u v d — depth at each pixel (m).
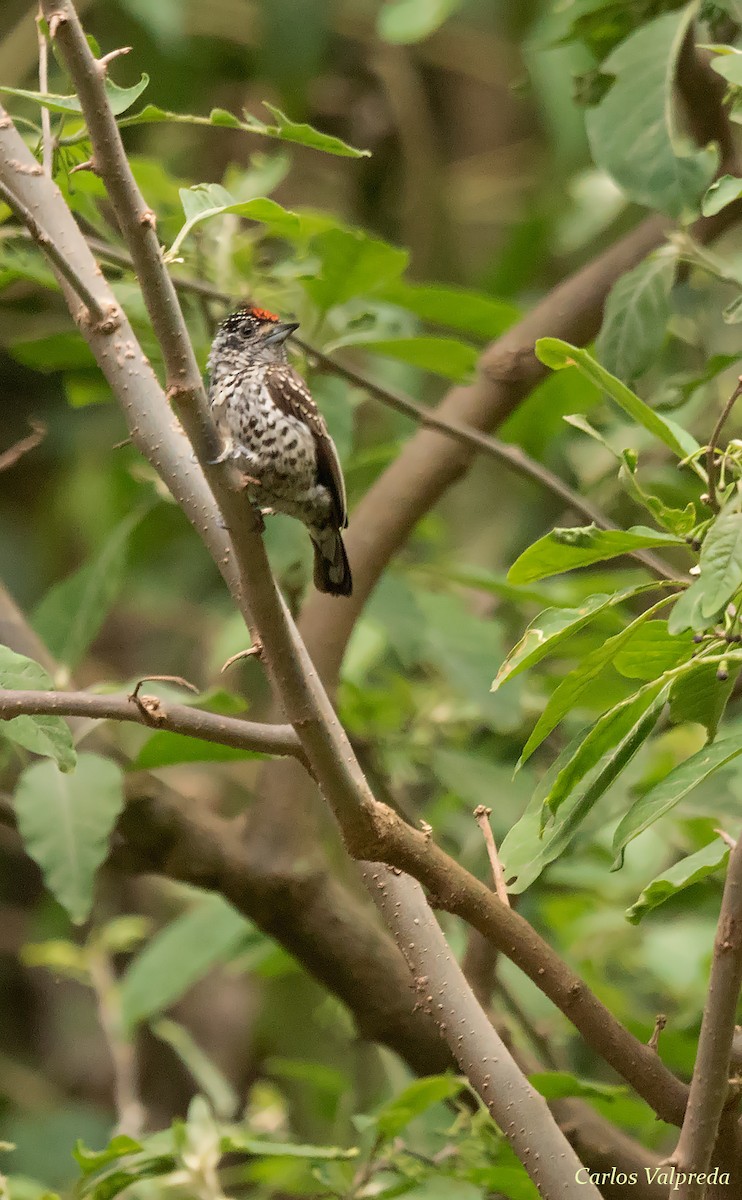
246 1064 14.51
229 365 7.98
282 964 10.18
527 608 11.84
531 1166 5.16
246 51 13.96
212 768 13.04
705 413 10.70
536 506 12.62
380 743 10.05
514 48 14.64
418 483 8.94
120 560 9.10
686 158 7.34
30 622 9.05
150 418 5.85
